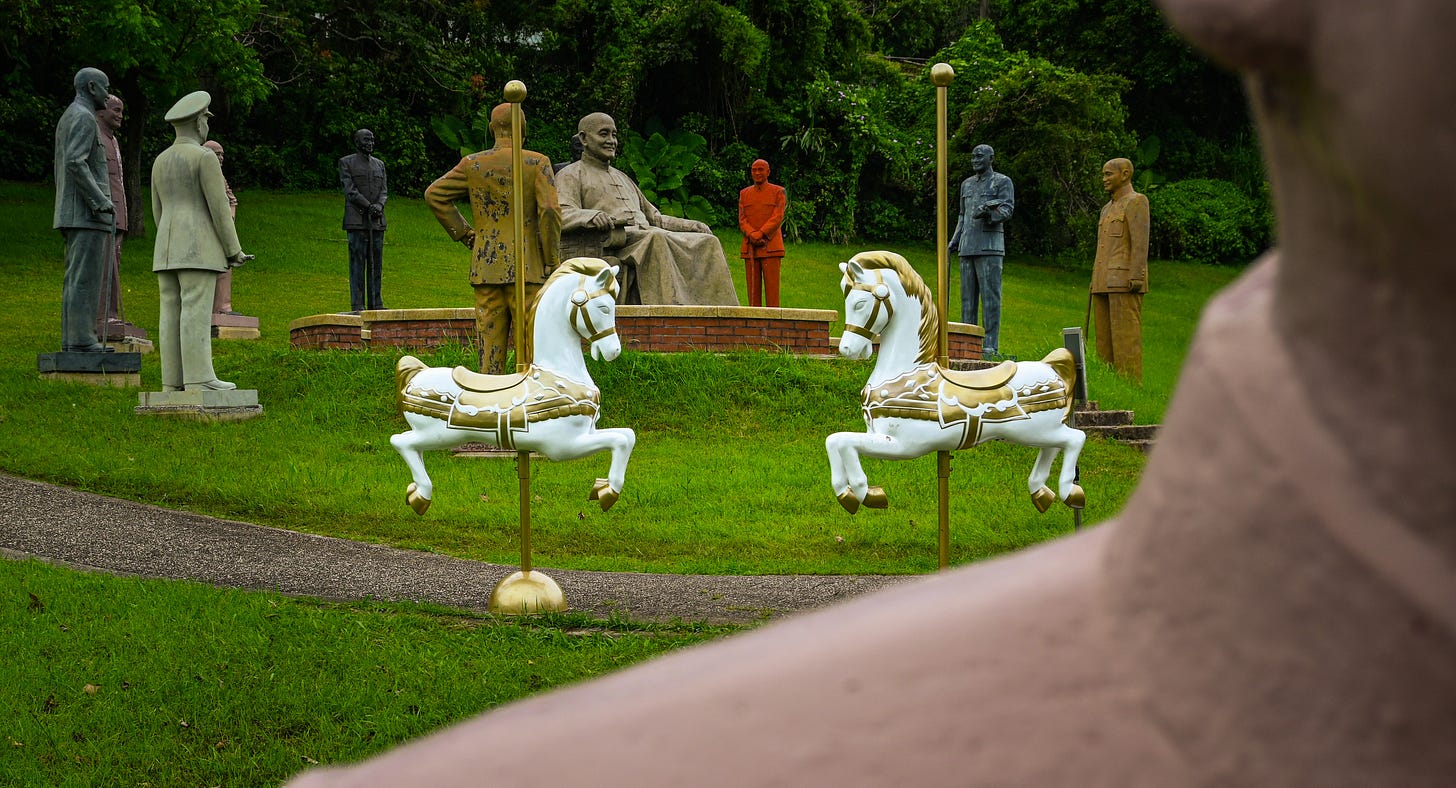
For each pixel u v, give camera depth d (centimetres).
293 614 620
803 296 2798
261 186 3534
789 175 3678
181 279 1222
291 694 512
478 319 1167
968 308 1764
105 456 1028
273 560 775
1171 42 4003
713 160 3638
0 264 2278
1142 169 4075
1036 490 709
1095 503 1026
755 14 3647
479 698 516
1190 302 3331
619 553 858
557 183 1512
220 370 1412
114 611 609
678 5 3509
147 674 524
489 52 3753
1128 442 1347
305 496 953
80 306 1355
